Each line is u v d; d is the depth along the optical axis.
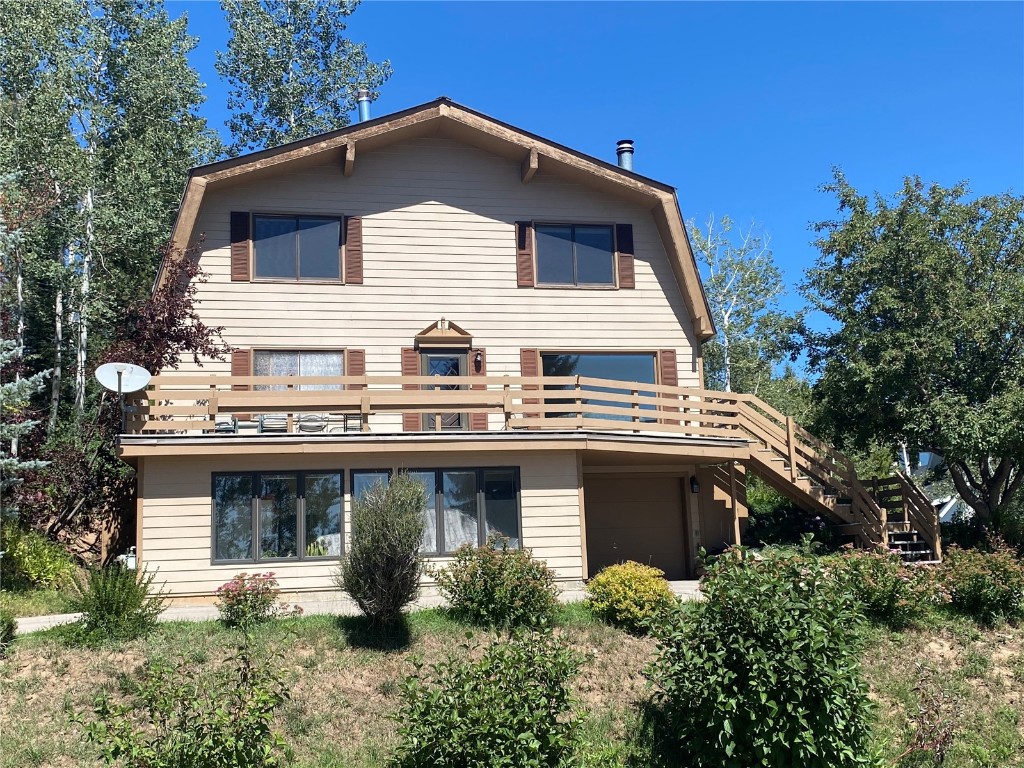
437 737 8.81
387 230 20.31
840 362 20.64
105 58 28.80
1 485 16.30
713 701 10.16
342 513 16.33
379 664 12.39
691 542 20.66
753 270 41.78
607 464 20.31
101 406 20.02
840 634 10.12
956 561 16.27
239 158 19.16
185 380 16.38
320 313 19.77
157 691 8.45
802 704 9.91
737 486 21.22
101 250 26.88
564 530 17.02
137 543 15.56
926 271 19.88
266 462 16.20
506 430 17.27
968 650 14.33
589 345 20.78
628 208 21.45
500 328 20.44
